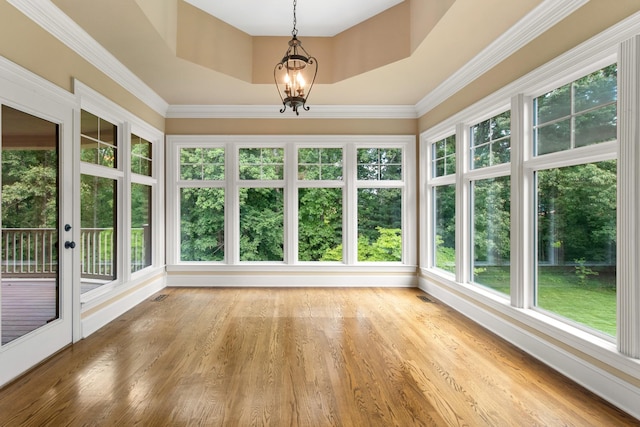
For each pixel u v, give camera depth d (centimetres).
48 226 253
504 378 223
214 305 389
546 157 251
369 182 491
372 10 344
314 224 493
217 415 182
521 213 273
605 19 200
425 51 315
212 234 490
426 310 373
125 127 364
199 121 479
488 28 274
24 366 225
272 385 213
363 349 268
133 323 328
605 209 211
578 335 219
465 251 367
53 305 259
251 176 493
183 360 247
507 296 303
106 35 284
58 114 257
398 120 486
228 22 365
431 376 226
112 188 354
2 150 213
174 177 480
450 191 414
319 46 393
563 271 243
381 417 181
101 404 192
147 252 445
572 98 234
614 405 192
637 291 184
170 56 323
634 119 183
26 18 227
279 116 483
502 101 296
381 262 495
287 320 338
